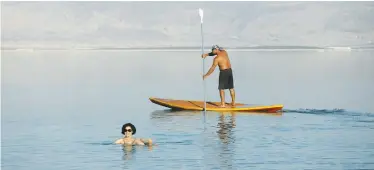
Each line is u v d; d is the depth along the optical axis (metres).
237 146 15.00
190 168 12.92
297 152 14.33
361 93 25.28
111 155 14.10
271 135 16.36
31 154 14.26
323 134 16.47
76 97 24.70
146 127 17.72
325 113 20.30
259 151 14.41
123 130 15.38
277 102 23.11
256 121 18.67
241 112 20.61
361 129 17.22
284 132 16.80
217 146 15.00
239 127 17.61
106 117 19.61
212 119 19.12
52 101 23.50
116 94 25.61
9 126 17.88
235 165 13.16
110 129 17.41
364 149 14.59
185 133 16.72
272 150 14.52
